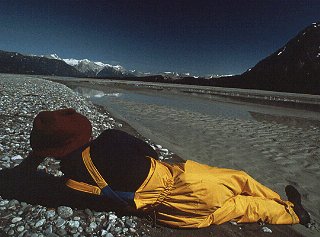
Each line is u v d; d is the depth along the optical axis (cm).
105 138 107
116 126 291
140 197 106
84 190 106
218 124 363
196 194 106
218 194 107
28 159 109
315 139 300
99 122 296
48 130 101
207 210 108
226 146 248
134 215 116
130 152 106
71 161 105
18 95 472
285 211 120
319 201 150
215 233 111
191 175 106
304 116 505
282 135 312
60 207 113
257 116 473
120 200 106
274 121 425
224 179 111
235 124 372
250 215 116
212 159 209
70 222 106
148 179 105
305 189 164
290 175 186
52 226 104
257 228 116
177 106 570
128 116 388
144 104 572
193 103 655
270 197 121
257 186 119
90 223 108
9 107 326
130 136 112
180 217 110
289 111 580
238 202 114
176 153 215
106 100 619
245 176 116
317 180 179
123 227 108
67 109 106
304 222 121
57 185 129
